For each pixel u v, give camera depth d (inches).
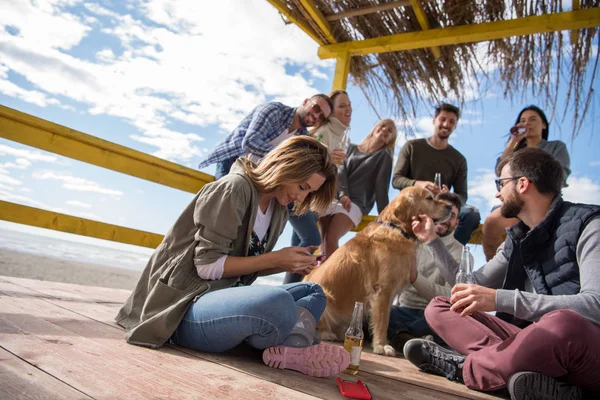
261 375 54.7
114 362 49.3
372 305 103.3
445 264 95.8
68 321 67.8
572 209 65.3
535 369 55.2
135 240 128.8
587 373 53.1
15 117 100.0
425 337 103.0
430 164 150.1
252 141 110.0
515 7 127.8
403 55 156.3
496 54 145.0
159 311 62.7
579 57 132.2
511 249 79.2
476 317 72.4
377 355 94.7
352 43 153.8
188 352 61.1
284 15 149.2
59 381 39.9
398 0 135.1
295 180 64.7
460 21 137.5
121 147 120.6
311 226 125.2
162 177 133.6
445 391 63.1
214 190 63.1
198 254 62.1
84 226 115.9
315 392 50.9
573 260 62.6
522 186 69.8
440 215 109.2
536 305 57.9
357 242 111.0
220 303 58.9
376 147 151.3
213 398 42.1
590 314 54.7
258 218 70.1
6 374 39.2
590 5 121.2
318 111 117.8
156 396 40.1
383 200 148.3
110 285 570.3
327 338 108.0
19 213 103.3
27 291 90.1
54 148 108.5
